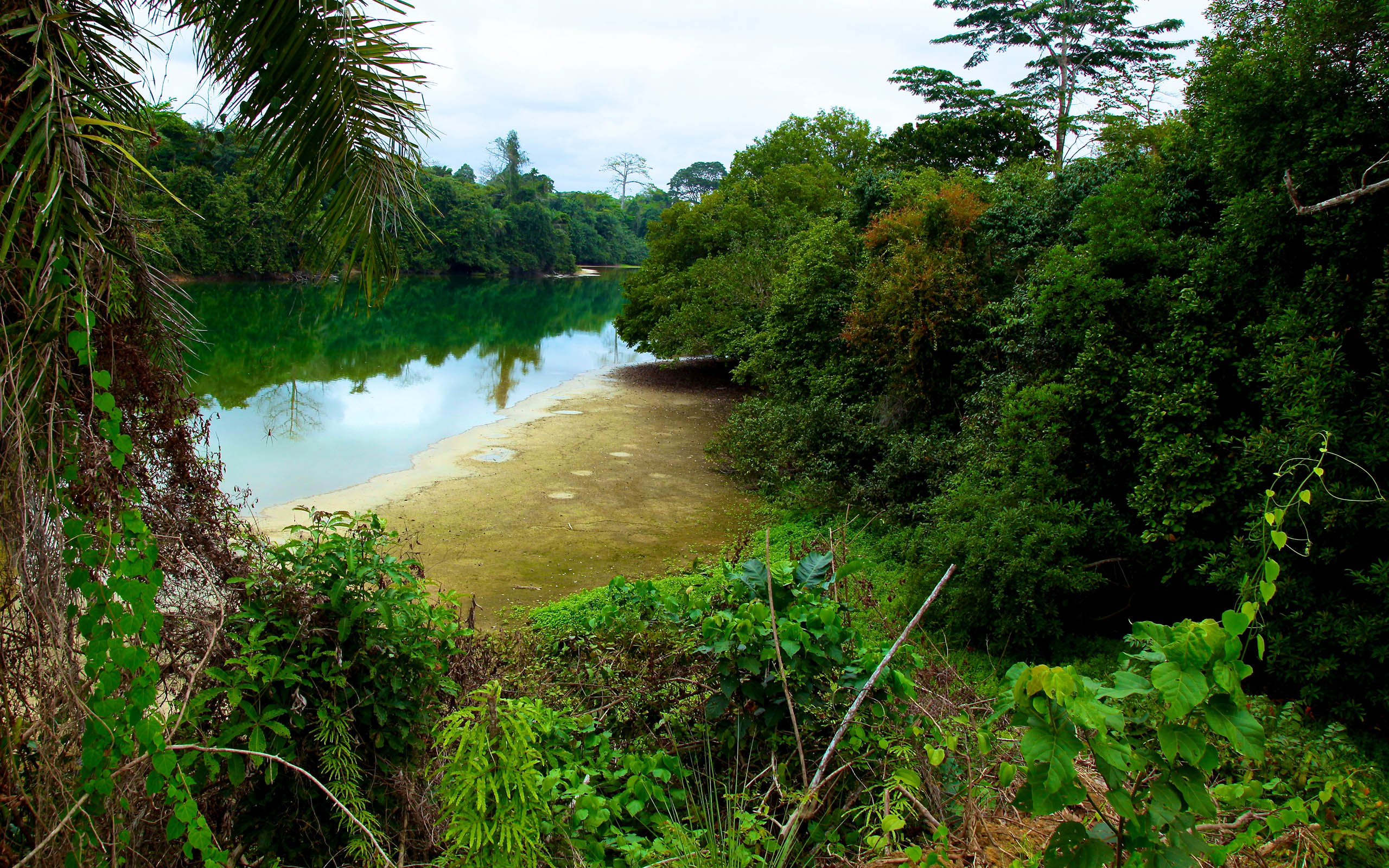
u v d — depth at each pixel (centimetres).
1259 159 612
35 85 237
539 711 266
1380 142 540
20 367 224
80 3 265
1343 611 518
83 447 245
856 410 1110
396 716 302
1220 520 605
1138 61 2508
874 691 327
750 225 2295
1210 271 645
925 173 1360
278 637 279
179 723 237
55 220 229
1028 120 2212
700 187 9600
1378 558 523
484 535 980
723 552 912
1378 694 503
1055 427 705
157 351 291
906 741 319
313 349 2412
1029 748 186
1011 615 639
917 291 1055
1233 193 680
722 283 1939
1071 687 183
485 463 1312
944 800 306
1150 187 746
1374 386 521
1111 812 265
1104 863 203
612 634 446
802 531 994
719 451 1346
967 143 2225
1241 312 626
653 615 452
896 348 1077
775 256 1903
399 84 323
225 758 269
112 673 212
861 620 582
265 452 1309
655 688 396
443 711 338
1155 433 634
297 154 327
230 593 295
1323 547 531
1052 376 770
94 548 230
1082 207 768
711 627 338
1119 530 673
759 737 339
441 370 2244
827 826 306
